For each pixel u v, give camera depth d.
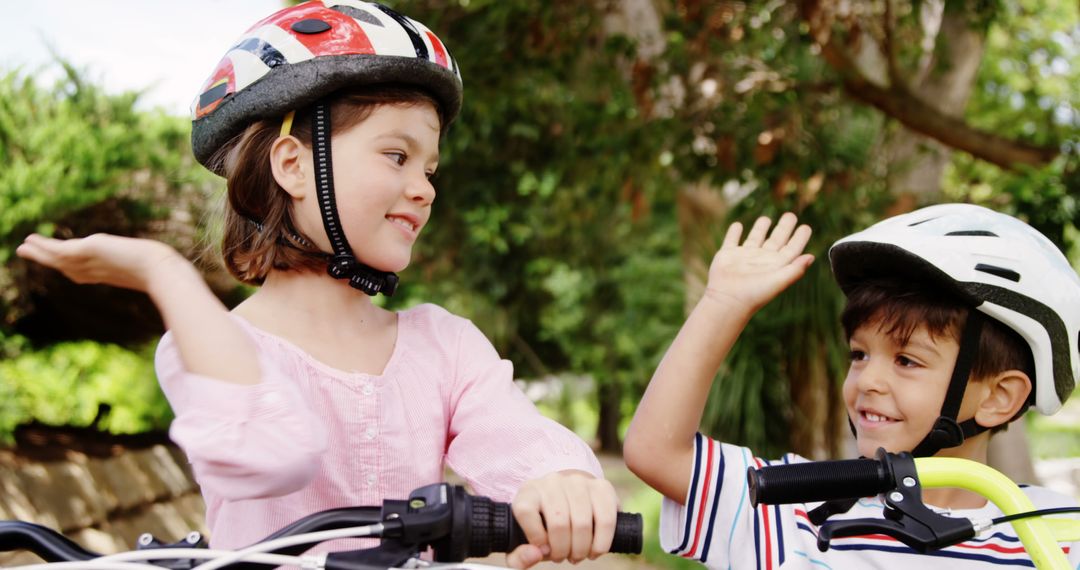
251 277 1.47
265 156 1.42
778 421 4.72
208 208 1.65
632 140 5.23
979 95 9.09
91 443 5.36
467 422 1.46
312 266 1.44
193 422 1.10
